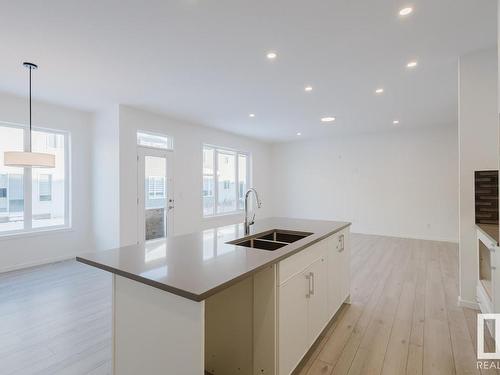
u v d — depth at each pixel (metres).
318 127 6.36
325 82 3.60
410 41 2.58
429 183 6.35
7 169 4.17
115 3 2.04
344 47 2.70
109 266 1.49
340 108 4.81
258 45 2.67
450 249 5.38
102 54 2.83
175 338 1.28
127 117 4.70
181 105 4.62
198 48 2.72
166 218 5.39
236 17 2.22
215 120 5.68
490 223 2.70
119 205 4.60
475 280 2.81
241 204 7.73
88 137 5.02
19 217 4.29
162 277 1.31
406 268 4.21
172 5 2.07
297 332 1.83
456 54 2.83
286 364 1.69
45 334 2.35
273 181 8.55
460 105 2.84
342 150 7.45
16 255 4.16
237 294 1.71
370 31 2.42
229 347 1.76
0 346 2.18
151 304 1.37
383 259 4.70
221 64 3.08
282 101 4.40
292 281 1.77
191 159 5.93
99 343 2.23
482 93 2.74
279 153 8.47
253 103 4.52
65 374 1.87
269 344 1.61
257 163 8.11
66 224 4.80
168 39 2.55
